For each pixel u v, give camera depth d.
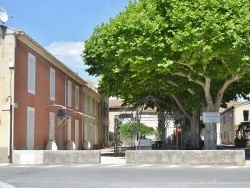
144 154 20.77
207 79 25.56
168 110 38.81
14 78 22.12
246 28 21.17
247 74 25.30
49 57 28.05
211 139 26.73
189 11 21.62
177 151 20.59
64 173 15.88
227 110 73.00
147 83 28.52
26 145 24.02
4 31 22.22
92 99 47.31
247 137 56.25
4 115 21.83
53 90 30.19
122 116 32.94
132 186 11.99
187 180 13.59
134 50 23.02
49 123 28.91
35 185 12.21
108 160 23.72
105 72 28.38
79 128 39.59
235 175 15.32
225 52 21.31
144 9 24.00
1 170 17.23
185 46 21.27
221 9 21.84
